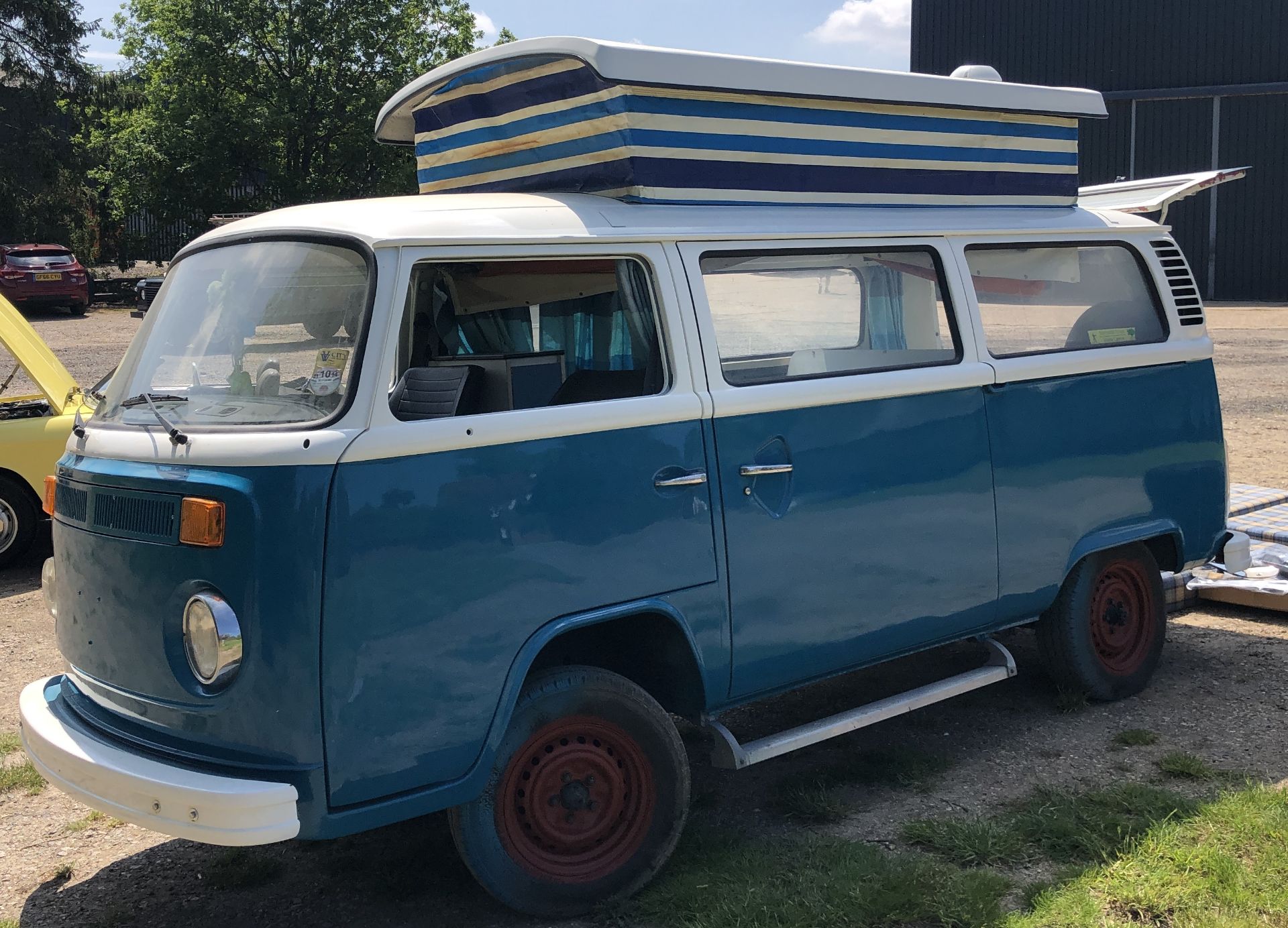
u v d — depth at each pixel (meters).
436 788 3.25
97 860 4.15
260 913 3.71
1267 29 28.92
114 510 3.38
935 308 4.52
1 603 7.39
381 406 3.15
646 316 3.76
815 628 4.07
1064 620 5.10
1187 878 3.59
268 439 3.09
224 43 32.53
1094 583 5.13
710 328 3.84
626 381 3.82
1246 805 4.03
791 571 3.98
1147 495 5.22
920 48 32.62
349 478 3.07
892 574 4.29
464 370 3.41
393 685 3.14
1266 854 3.69
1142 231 5.36
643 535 3.60
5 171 36.91
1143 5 30.03
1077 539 4.95
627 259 3.73
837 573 4.11
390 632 3.13
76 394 8.34
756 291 4.00
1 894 3.91
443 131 4.72
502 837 3.45
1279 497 8.05
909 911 3.44
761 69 4.06
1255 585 6.52
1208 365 5.50
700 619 3.75
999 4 31.44
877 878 3.61
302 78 32.88
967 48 32.06
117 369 4.03
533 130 4.24
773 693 4.08
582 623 3.47
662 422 3.66
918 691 4.48
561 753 3.55
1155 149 30.72
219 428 3.26
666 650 3.82
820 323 4.17
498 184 4.50
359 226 3.37
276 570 3.01
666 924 3.48
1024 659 5.90
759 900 3.50
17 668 6.18
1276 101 29.28
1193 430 5.42
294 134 33.62
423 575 3.18
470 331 4.21
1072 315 5.01
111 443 3.51
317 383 3.21
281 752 3.03
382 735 3.13
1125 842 3.82
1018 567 4.73
